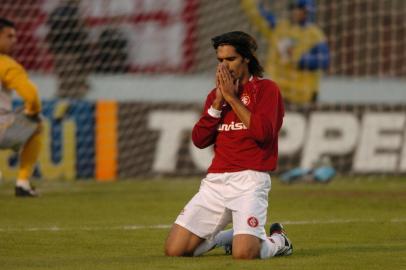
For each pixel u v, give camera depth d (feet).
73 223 112.27
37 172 173.68
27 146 140.56
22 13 203.41
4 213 122.21
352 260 80.84
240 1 221.66
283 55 186.80
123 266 77.46
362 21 215.72
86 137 175.83
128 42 215.31
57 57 196.65
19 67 133.49
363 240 97.86
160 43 219.82
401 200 142.51
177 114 180.04
